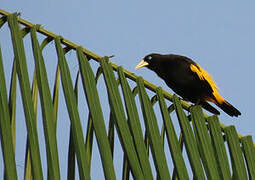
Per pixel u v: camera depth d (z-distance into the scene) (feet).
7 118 19.85
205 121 26.91
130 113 23.03
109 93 23.20
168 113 24.12
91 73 23.06
